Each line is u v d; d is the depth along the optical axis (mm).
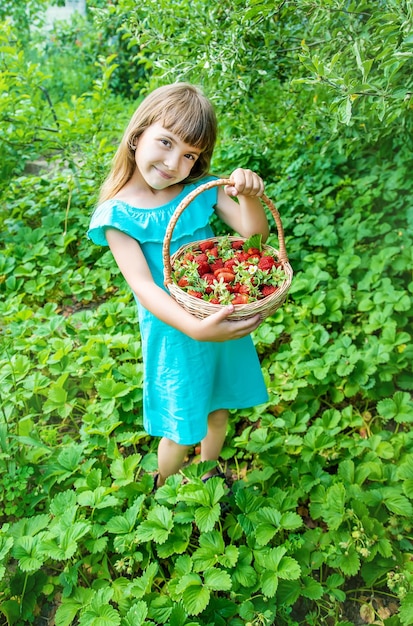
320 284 3160
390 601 1896
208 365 1780
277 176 4066
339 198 3635
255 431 2293
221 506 2100
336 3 2254
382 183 3496
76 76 8094
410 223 3174
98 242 1727
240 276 1527
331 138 3111
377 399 2555
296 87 3367
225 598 1815
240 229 1835
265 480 2141
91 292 3555
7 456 2119
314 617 1812
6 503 2119
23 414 2633
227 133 4141
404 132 3039
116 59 7984
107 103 4484
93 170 4188
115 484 2033
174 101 1574
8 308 3205
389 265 3146
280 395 2529
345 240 3309
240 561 1818
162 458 2043
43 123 4719
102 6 6324
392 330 2668
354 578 1966
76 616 1871
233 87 3045
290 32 2836
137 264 1643
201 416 1815
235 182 1551
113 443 2297
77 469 2184
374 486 2104
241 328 1427
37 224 4309
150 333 1754
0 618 1851
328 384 2623
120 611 1757
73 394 2707
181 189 1774
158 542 1797
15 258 3711
